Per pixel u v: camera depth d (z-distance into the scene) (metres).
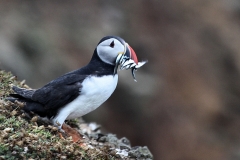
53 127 6.09
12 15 17.81
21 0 18.98
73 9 20.25
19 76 15.59
